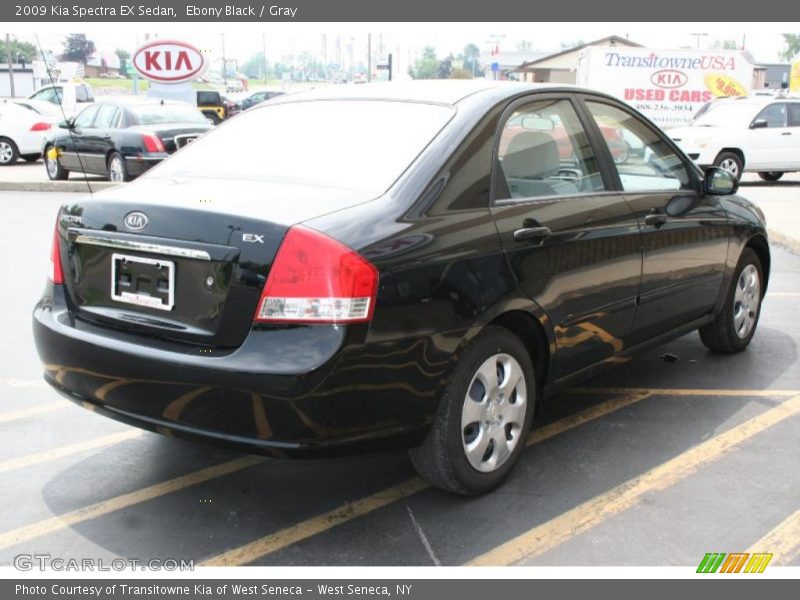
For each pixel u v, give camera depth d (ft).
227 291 10.05
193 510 11.78
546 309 12.30
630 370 17.99
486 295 11.21
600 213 13.53
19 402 15.84
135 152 47.34
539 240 12.17
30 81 163.32
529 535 11.16
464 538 11.08
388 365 10.14
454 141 11.69
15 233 34.24
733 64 85.97
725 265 17.38
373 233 10.20
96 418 15.10
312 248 9.78
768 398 16.30
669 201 15.44
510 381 12.00
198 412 10.14
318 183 11.43
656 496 12.25
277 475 12.87
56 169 53.11
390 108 12.70
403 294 10.21
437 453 11.28
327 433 9.90
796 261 31.04
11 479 12.63
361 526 11.37
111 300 11.14
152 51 63.05
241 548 10.85
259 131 13.21
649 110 86.28
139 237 10.71
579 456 13.58
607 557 10.69
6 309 22.56
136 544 10.93
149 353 10.33
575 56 161.89
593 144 14.12
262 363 9.70
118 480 12.67
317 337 9.71
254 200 10.71
